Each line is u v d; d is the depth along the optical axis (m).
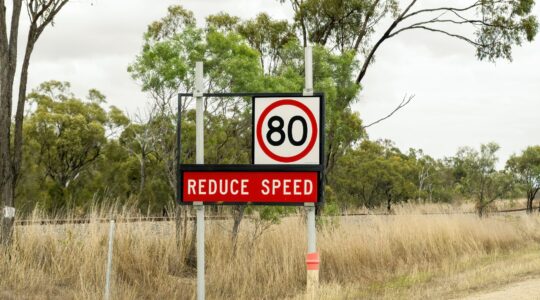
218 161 16.52
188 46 16.05
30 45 12.86
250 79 16.08
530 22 26.39
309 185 8.66
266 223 16.20
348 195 49.28
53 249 12.56
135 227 13.96
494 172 36.22
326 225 17.66
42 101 53.28
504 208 44.72
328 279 14.76
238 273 13.30
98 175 48.94
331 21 25.70
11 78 12.70
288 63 21.31
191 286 13.02
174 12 25.30
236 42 16.36
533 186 45.09
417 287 13.59
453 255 18.53
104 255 12.37
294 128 8.77
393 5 25.94
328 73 21.31
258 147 8.83
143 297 11.93
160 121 15.79
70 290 11.34
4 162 12.46
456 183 63.50
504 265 16.73
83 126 50.12
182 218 15.25
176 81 15.56
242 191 8.76
